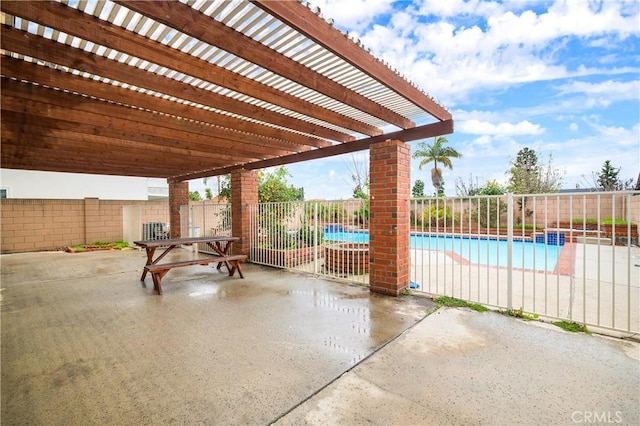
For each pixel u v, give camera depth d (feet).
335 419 6.18
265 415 6.33
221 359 8.67
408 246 15.39
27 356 8.98
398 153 14.47
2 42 7.74
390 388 7.22
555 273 19.08
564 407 6.50
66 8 7.22
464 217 40.83
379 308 12.83
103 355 9.00
